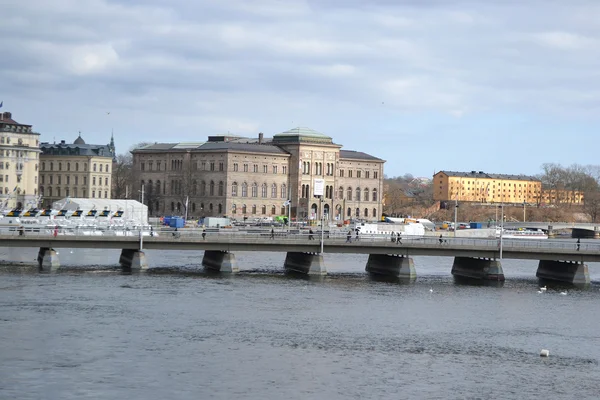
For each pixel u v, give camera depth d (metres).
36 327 123.06
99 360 108.19
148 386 99.12
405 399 97.75
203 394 97.12
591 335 131.38
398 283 181.88
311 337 123.38
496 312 147.62
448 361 113.38
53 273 176.00
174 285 164.12
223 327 127.44
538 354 118.56
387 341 122.94
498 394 100.69
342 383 102.38
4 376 100.94
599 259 192.88
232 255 191.50
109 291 153.62
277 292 160.62
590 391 102.69
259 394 97.56
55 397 94.62
